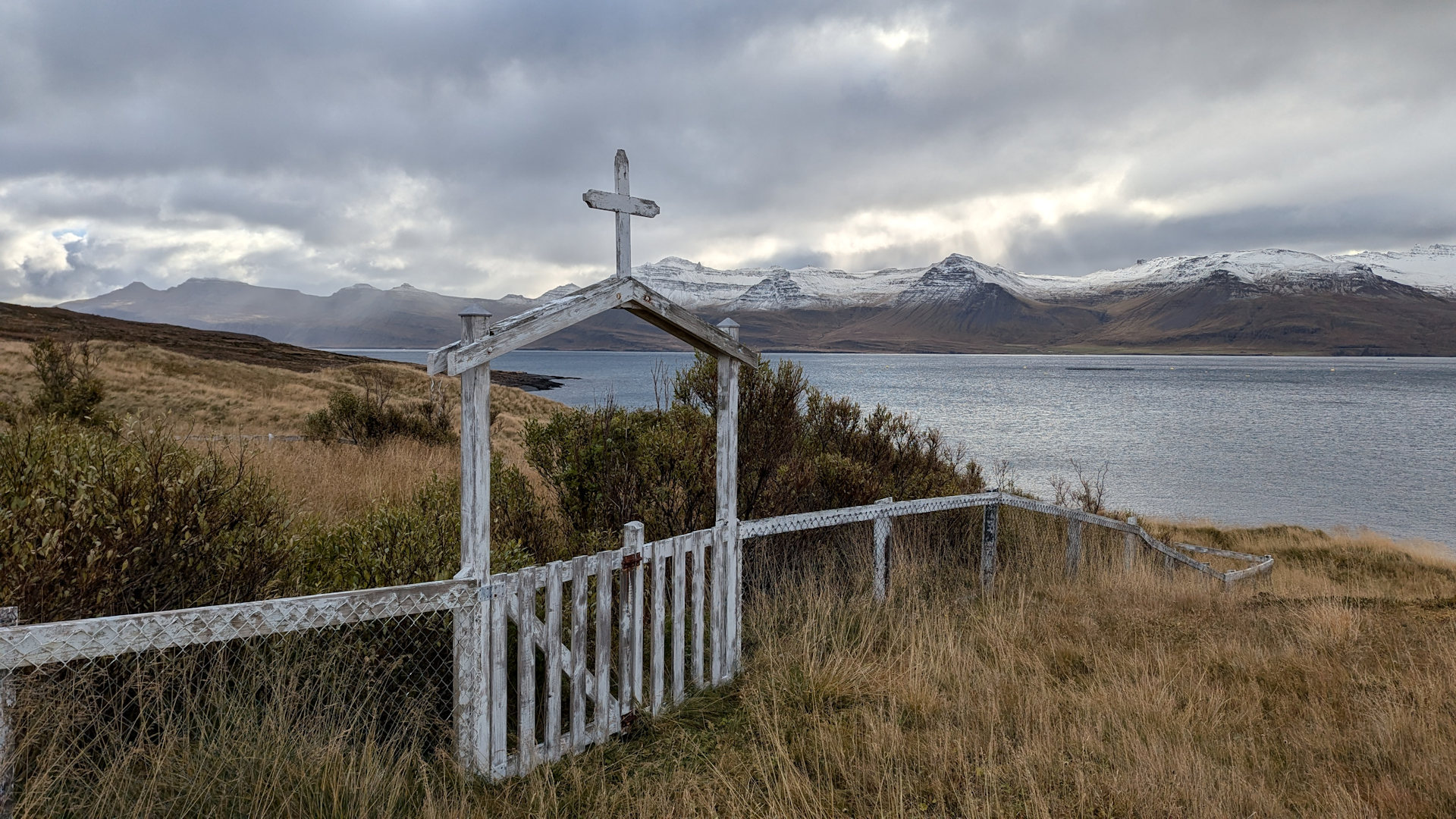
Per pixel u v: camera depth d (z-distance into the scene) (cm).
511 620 466
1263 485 3419
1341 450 4691
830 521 623
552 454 717
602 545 609
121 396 2286
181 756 342
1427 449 4791
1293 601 798
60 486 398
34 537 367
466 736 380
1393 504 3038
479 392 373
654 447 691
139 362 3156
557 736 416
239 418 2325
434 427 1836
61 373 1622
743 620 628
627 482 676
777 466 753
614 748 439
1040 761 406
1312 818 362
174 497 418
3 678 292
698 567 503
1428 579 1420
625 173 435
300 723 363
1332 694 512
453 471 1036
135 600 395
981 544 874
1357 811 362
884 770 398
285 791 339
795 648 559
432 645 439
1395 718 453
